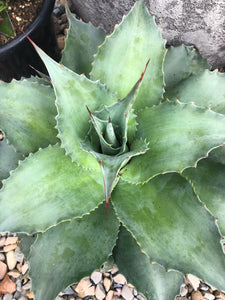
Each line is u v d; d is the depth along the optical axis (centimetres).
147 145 33
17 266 54
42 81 46
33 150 41
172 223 35
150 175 35
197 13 49
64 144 35
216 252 32
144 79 40
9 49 55
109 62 39
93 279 52
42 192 36
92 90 36
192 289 52
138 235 35
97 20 64
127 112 31
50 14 58
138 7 36
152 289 39
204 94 42
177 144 34
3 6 58
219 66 64
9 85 39
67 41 47
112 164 31
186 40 56
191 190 35
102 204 40
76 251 38
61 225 39
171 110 35
